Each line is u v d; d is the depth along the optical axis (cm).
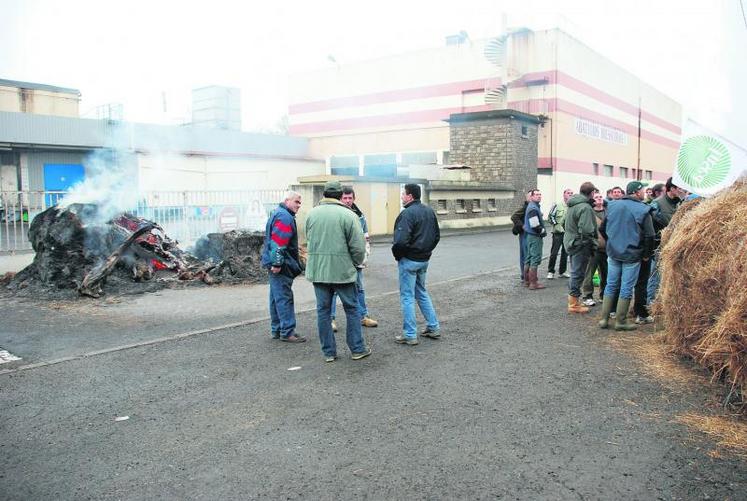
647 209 666
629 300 684
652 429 413
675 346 579
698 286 532
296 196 661
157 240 1065
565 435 404
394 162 3484
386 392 493
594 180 3231
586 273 845
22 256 1085
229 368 562
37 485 346
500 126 2391
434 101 3316
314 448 389
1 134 2361
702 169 635
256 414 448
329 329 580
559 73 2773
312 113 3903
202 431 419
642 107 3994
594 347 623
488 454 377
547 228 2394
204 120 3856
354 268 573
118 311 810
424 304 660
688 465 361
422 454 378
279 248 624
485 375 534
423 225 632
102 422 436
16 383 521
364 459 373
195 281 1024
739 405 455
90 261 965
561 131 2817
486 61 3095
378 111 3556
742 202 524
